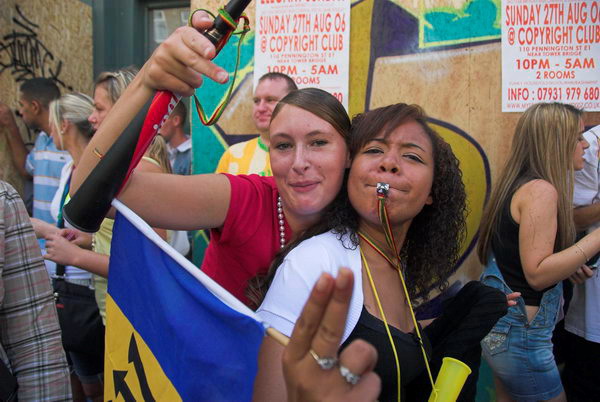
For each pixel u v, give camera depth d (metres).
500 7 2.87
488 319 1.54
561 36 2.83
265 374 1.05
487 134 2.92
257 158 2.97
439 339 1.65
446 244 1.49
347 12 2.99
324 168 1.30
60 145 2.79
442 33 2.93
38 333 1.55
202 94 3.21
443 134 2.96
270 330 0.88
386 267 1.35
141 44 4.46
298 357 0.74
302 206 1.32
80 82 4.27
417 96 2.98
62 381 1.58
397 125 1.26
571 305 2.76
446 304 1.84
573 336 2.80
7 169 3.82
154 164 2.22
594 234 2.18
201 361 0.98
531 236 2.22
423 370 1.40
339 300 0.70
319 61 3.03
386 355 1.21
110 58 4.40
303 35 3.04
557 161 2.37
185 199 1.27
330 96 1.37
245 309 0.92
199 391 0.98
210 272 1.50
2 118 3.75
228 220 1.36
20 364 1.53
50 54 4.05
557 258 2.17
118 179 1.11
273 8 3.06
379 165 1.24
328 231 1.32
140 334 1.14
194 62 1.03
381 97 3.02
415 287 1.56
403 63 2.98
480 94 2.92
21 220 1.56
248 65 3.15
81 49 4.27
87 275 2.65
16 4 3.82
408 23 2.96
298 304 1.10
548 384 2.30
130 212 1.14
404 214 1.26
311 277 1.12
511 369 2.33
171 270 1.08
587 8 2.79
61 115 2.76
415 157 1.27
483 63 2.91
